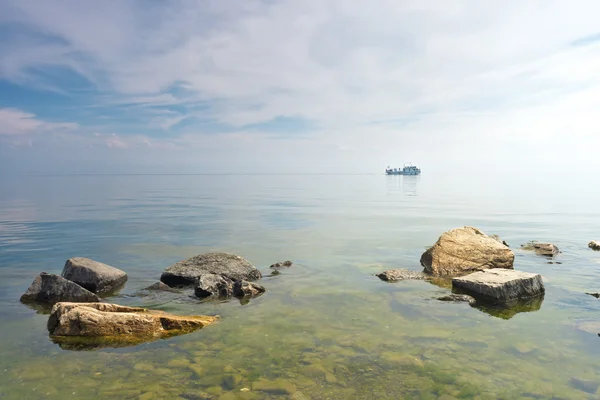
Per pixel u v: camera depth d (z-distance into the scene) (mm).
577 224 36031
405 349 9820
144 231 30859
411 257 21641
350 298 14266
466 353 9594
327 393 7773
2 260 20781
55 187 105625
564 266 19453
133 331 10898
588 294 14781
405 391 7855
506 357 9375
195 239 27344
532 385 8078
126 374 8570
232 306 13547
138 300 14484
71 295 14141
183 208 50844
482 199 68438
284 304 13648
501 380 8289
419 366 8898
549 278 17125
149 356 9484
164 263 20188
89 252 22812
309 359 9258
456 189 103625
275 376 8445
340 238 27922
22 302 14086
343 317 12258
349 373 8578
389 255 22141
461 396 7668
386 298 14234
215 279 15555
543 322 11789
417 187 117000
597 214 44375
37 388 8016
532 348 9891
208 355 9523
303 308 13195
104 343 10320
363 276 17531
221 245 25109
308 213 45438
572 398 7609
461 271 18094
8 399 7602
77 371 8734
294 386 8023
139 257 21516
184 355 9531
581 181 156750
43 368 8891
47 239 27062
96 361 9234
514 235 29875
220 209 49781
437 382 8195
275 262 20391
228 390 7859
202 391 7832
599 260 20875
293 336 10703
